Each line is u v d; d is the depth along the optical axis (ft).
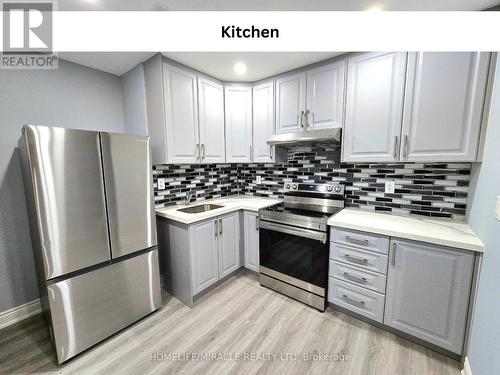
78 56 6.34
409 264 4.93
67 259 4.76
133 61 6.77
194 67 7.13
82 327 5.03
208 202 8.82
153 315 6.35
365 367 4.61
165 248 7.41
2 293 5.92
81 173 4.86
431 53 4.89
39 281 5.53
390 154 5.64
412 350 4.99
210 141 7.97
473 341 4.09
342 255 5.91
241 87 8.35
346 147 6.33
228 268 7.99
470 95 4.59
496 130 3.97
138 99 7.21
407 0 4.27
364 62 5.82
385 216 6.22
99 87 7.29
